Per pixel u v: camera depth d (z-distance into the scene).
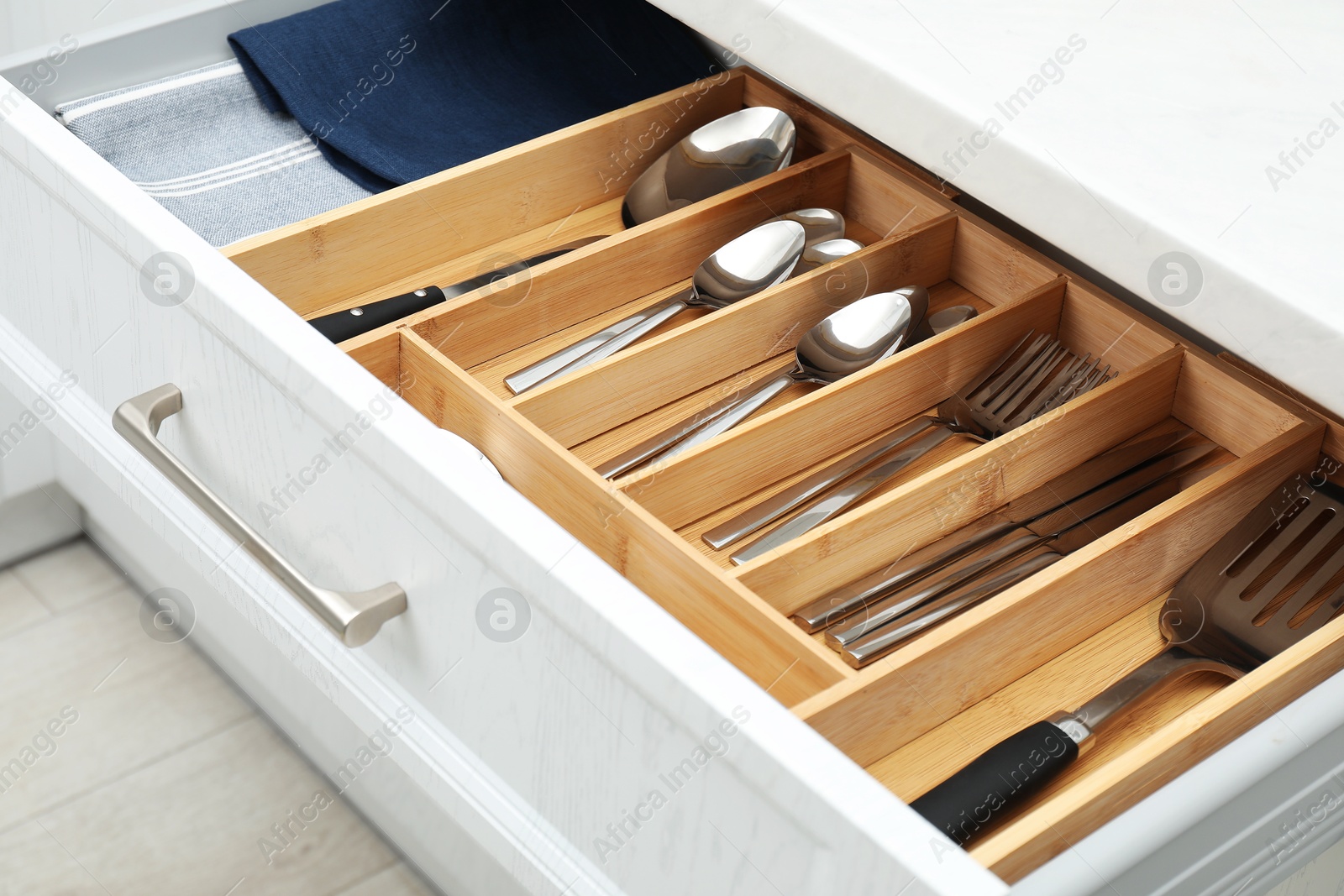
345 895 1.02
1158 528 0.60
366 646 0.64
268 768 1.12
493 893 0.94
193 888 1.02
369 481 0.56
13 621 1.24
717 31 0.74
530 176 0.82
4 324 0.84
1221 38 0.70
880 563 0.63
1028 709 0.59
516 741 0.57
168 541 0.76
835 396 0.68
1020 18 0.71
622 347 0.75
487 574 0.51
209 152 0.86
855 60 0.66
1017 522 0.66
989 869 0.46
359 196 0.85
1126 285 0.58
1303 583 0.62
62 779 1.10
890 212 0.85
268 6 0.93
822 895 0.44
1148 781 0.50
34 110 0.70
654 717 0.47
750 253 0.79
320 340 0.56
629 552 0.60
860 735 0.54
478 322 0.73
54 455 1.22
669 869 0.51
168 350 0.66
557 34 0.97
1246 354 0.55
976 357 0.74
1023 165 0.60
